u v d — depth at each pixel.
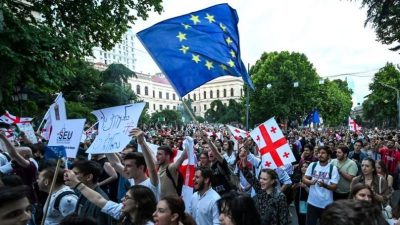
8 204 2.31
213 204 4.93
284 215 5.19
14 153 6.12
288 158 7.70
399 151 12.11
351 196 4.37
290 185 8.11
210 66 6.19
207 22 6.36
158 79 117.62
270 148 7.82
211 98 128.62
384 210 4.83
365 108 86.50
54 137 5.21
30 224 5.28
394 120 78.38
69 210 4.29
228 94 125.69
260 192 5.48
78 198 4.44
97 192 4.30
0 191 2.33
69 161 7.64
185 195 5.31
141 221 3.64
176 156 6.50
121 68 42.75
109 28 19.59
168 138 15.73
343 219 1.52
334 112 72.75
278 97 54.06
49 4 17.73
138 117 4.69
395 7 17.23
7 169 6.27
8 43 13.44
